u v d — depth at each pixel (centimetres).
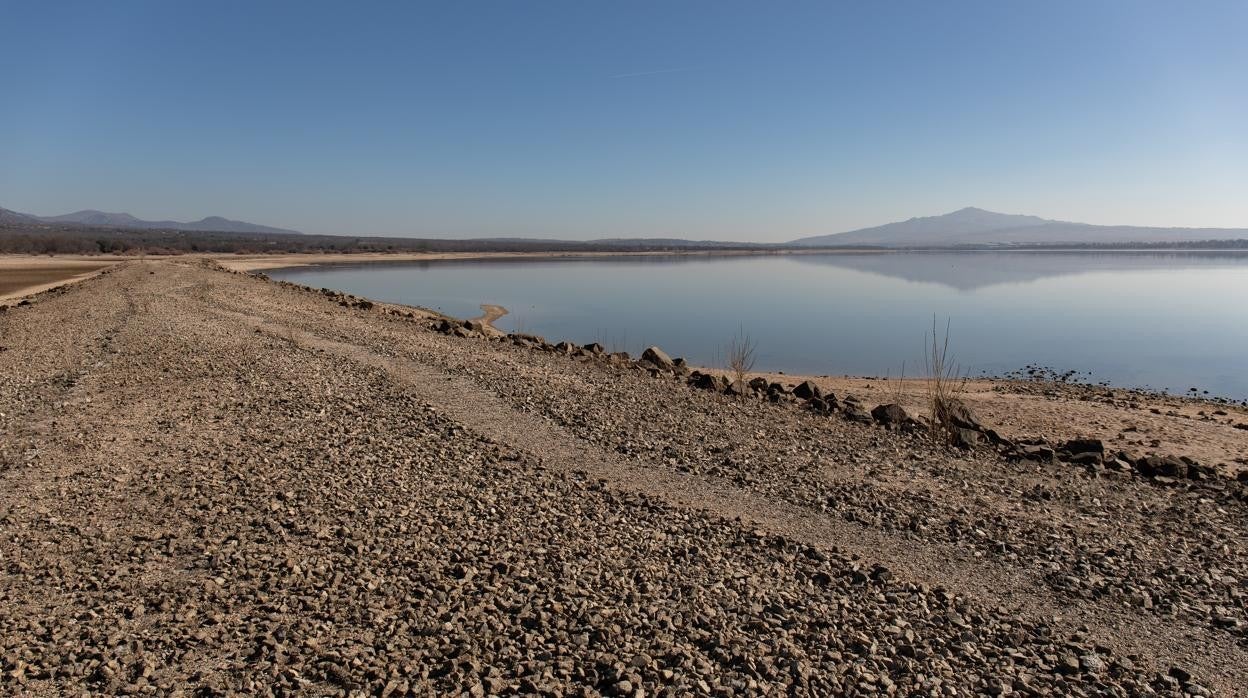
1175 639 579
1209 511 910
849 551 723
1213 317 5116
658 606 578
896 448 1157
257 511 760
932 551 736
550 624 543
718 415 1334
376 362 1683
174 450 968
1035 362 3291
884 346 3697
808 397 1631
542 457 1006
